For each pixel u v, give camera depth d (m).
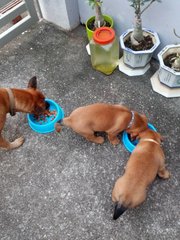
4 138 1.08
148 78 1.17
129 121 0.92
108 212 0.93
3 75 1.25
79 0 1.25
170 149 1.02
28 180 1.01
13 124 1.12
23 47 1.32
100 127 0.95
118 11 1.16
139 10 1.00
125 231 0.90
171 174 0.98
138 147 0.89
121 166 1.00
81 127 0.95
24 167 1.03
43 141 1.07
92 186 0.98
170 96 1.11
